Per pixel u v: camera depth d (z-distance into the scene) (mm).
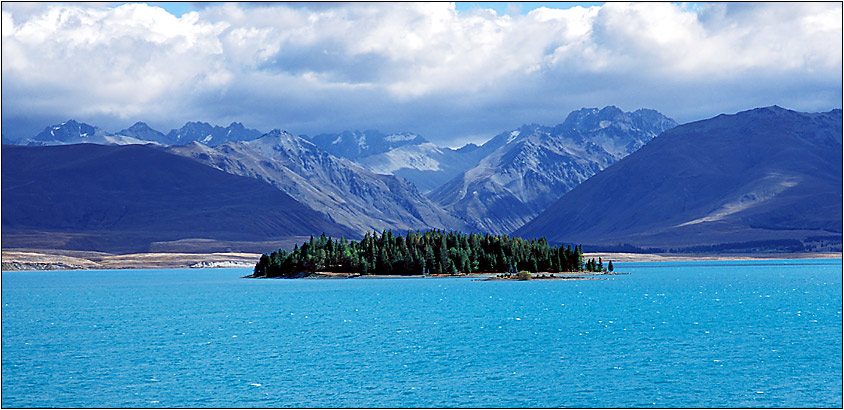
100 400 97500
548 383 104375
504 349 130625
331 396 98812
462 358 122375
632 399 96125
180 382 106250
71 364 118750
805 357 119875
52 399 98000
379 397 98250
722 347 130125
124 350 131500
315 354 126688
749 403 94250
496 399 96812
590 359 120375
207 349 132125
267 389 102250
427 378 108000
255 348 133125
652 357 121375
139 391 101625
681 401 95062
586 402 95125
